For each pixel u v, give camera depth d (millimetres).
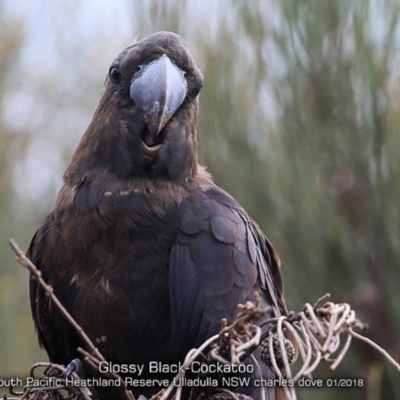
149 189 8398
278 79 10617
